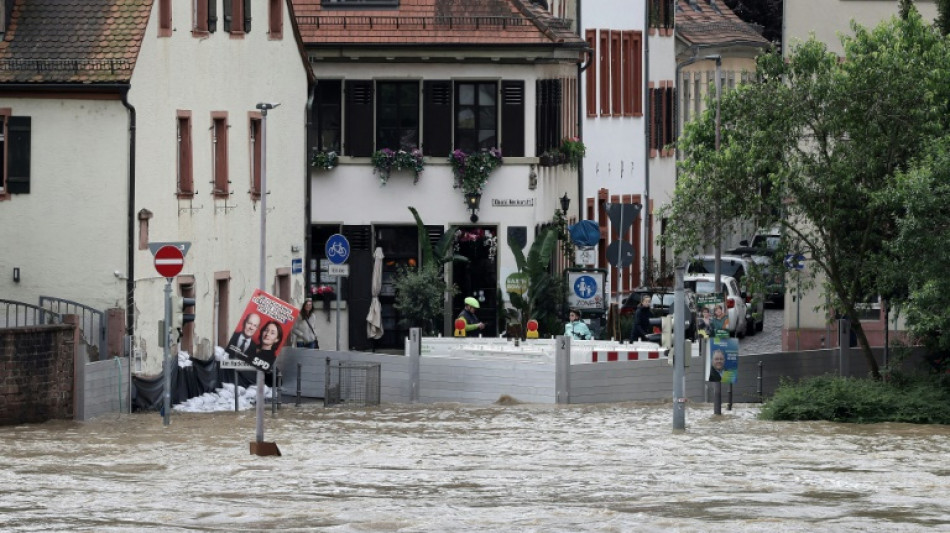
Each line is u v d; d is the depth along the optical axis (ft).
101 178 273.95
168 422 244.22
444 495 168.35
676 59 532.73
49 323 250.78
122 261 273.95
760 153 280.51
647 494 169.17
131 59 272.92
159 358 281.74
